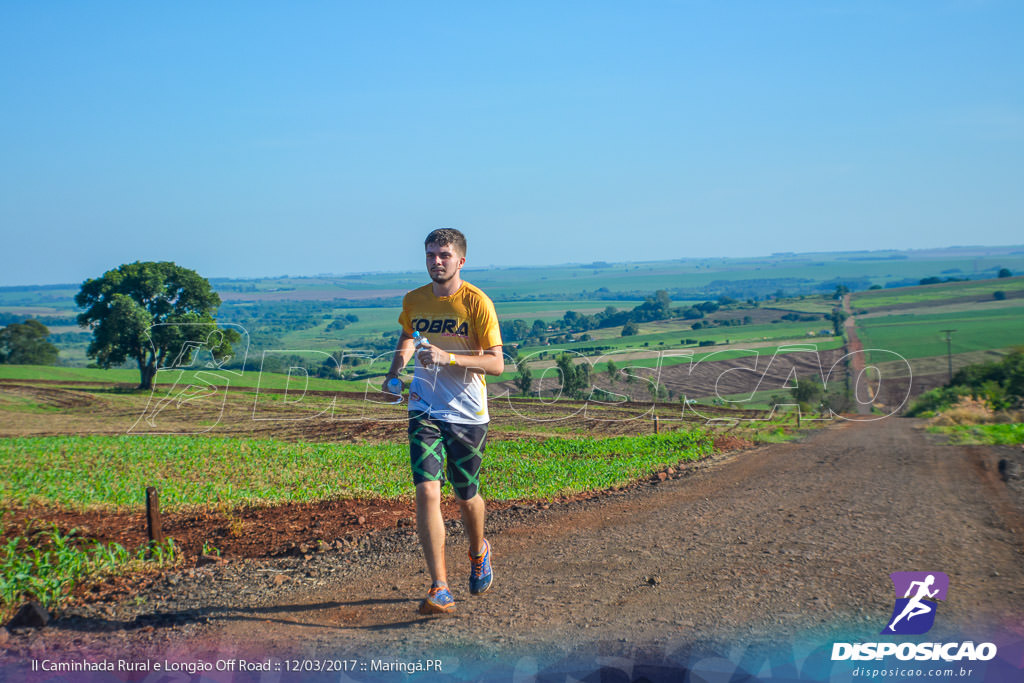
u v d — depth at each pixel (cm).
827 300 17325
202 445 2147
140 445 2155
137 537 696
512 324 16575
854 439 1393
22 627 386
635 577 405
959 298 14800
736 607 333
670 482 859
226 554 600
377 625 354
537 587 402
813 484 713
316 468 1496
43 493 1111
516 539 552
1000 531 444
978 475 698
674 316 17175
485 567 390
